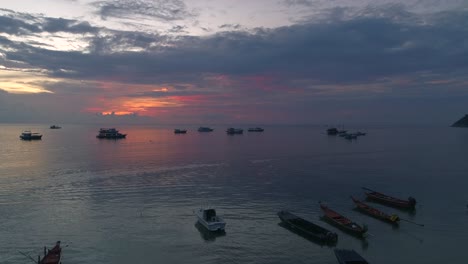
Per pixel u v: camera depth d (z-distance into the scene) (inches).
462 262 1717.5
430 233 2073.1
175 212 2420.0
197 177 3690.9
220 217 2261.3
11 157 5255.9
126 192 2970.0
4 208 2472.9
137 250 1818.4
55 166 4340.6
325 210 2379.4
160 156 5497.1
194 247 1862.7
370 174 3934.5
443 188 3216.0
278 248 1859.0
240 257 1758.1
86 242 1902.1
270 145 7859.3
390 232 2089.1
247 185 3292.3
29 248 1819.6
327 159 5285.4
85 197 2790.4
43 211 2410.2
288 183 3398.1
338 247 1876.2
